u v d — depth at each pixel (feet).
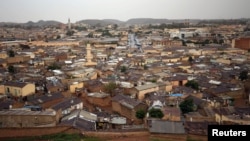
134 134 190.90
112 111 288.30
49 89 332.39
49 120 204.13
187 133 187.83
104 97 303.89
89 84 362.33
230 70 460.55
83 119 216.95
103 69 474.49
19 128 186.60
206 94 326.85
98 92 334.65
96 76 438.40
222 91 326.65
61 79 386.11
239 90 333.83
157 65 505.25
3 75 390.63
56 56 598.34
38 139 179.52
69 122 205.46
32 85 325.01
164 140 178.09
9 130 185.26
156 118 217.97
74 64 518.37
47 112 214.90
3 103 258.78
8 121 203.41
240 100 321.73
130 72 444.14
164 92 327.67
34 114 204.95
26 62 544.62
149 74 423.23
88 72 444.96
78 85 358.43
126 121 248.11
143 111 245.24
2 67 485.15
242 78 403.13
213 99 304.30
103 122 232.32
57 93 307.17
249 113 232.73
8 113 207.62
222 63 548.31
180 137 178.81
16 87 311.88
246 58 591.37
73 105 257.96
